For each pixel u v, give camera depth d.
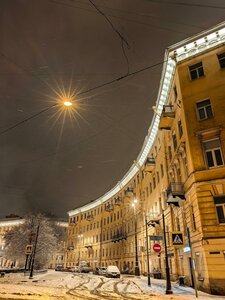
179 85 21.56
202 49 21.58
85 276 35.00
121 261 47.88
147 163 34.12
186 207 20.19
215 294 14.59
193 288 17.88
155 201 33.44
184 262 20.88
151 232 34.34
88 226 67.56
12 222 90.75
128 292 15.73
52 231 54.78
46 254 48.84
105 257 56.03
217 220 16.19
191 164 18.47
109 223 57.38
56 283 22.31
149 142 36.44
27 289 16.09
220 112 18.66
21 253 48.03
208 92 19.77
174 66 23.02
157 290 16.89
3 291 14.38
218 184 16.91
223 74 19.66
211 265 15.33
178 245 14.02
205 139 18.62
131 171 46.91
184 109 20.36
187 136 19.39
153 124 32.50
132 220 44.78
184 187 20.50
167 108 24.27
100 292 15.66
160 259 29.45
